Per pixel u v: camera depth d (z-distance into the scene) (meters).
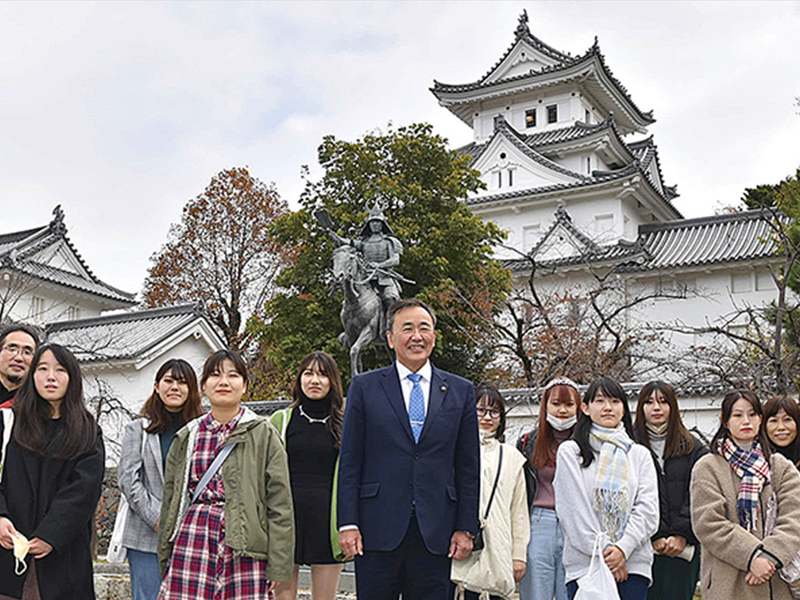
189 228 35.59
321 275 25.00
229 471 4.33
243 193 36.06
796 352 11.70
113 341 26.50
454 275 24.20
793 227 13.01
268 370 29.03
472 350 23.91
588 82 37.97
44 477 4.31
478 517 4.14
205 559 4.21
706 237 31.38
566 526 4.73
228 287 35.31
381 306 12.25
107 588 8.68
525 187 35.47
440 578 4.05
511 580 5.06
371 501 4.05
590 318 24.20
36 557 4.16
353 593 7.90
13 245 33.25
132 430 5.44
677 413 5.49
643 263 29.98
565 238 31.42
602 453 4.77
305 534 5.48
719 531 4.58
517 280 31.47
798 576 4.46
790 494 4.61
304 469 5.59
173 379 5.39
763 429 4.89
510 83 38.59
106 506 14.70
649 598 5.49
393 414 4.13
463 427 4.23
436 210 25.28
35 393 4.43
